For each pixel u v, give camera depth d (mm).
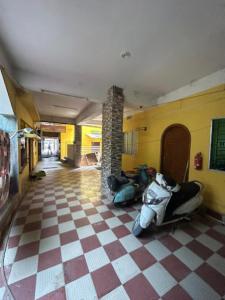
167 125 3934
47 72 2973
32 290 1351
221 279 1499
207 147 2975
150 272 1562
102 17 1701
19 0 1504
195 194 2580
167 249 1910
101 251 1843
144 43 2131
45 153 15047
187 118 3387
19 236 2113
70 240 2039
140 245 1971
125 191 3051
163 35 1966
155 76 3090
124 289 1379
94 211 2916
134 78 3213
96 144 10484
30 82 2994
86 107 5926
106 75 3084
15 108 3057
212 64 2609
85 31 1915
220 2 1485
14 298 1278
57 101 5090
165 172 4086
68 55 2428
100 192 4070
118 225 2432
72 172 6848
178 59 2500
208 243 2051
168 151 3992
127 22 1765
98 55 2426
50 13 1653
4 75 2227
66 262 1666
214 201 2836
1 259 1695
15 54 2398
